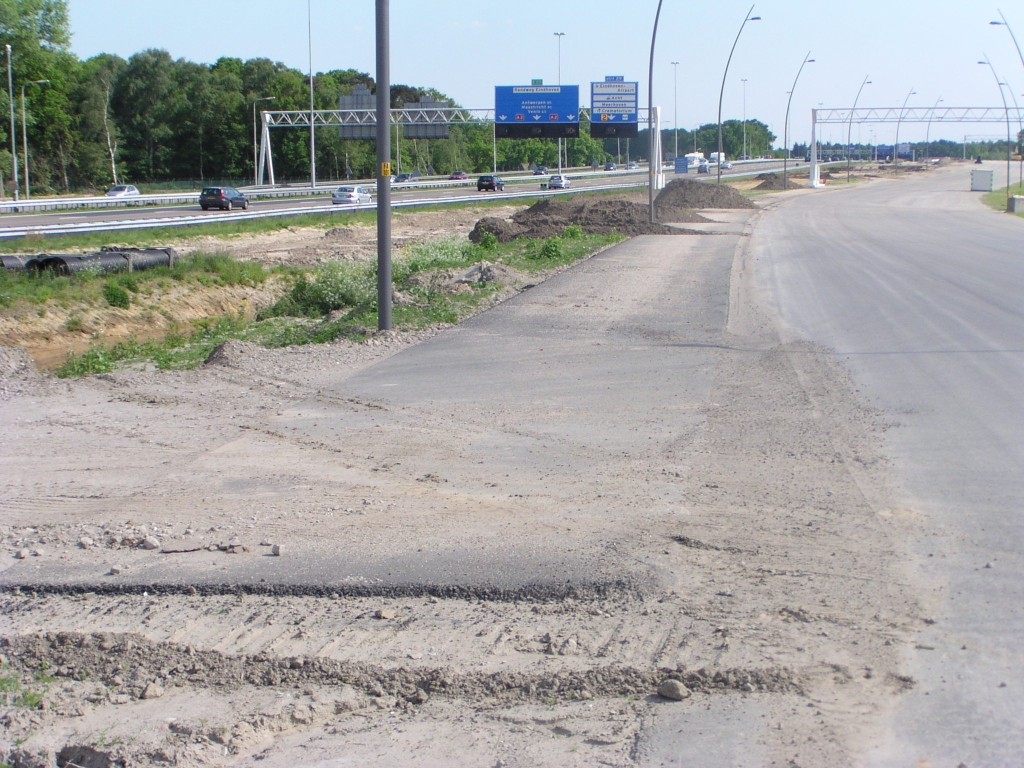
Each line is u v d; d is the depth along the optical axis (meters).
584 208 46.47
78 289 22.67
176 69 109.81
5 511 7.01
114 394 11.05
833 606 4.94
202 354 14.52
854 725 3.84
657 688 4.22
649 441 8.43
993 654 4.37
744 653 4.46
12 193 80.00
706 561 5.62
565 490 7.11
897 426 8.62
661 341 13.70
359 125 70.75
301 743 3.99
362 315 16.69
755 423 8.95
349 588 5.41
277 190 71.12
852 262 24.58
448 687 4.34
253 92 112.69
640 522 6.32
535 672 4.39
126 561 5.95
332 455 8.31
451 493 7.14
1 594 5.58
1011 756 3.59
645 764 3.65
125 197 60.19
